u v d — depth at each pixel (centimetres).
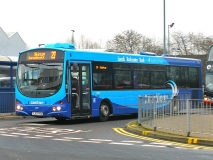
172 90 2456
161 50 6016
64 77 1794
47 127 1725
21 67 1902
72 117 1825
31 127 1709
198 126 1350
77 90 1858
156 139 1390
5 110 2353
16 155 1016
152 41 5953
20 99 1873
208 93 2759
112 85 2070
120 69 2125
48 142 1263
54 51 1830
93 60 1961
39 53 1866
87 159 973
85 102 1906
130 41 5603
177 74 2519
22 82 1884
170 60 2480
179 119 1408
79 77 1873
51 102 1797
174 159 996
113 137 1423
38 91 1828
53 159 967
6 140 1295
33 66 1867
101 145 1219
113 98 2073
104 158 991
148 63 2312
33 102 1833
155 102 1548
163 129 1484
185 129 1383
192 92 2620
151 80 2322
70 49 1859
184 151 1130
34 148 1135
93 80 1955
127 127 1688
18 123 1903
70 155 1026
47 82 1819
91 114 1936
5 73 2392
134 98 2197
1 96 2336
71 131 1585
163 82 2406
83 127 1752
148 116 1609
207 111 1333
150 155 1051
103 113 2027
